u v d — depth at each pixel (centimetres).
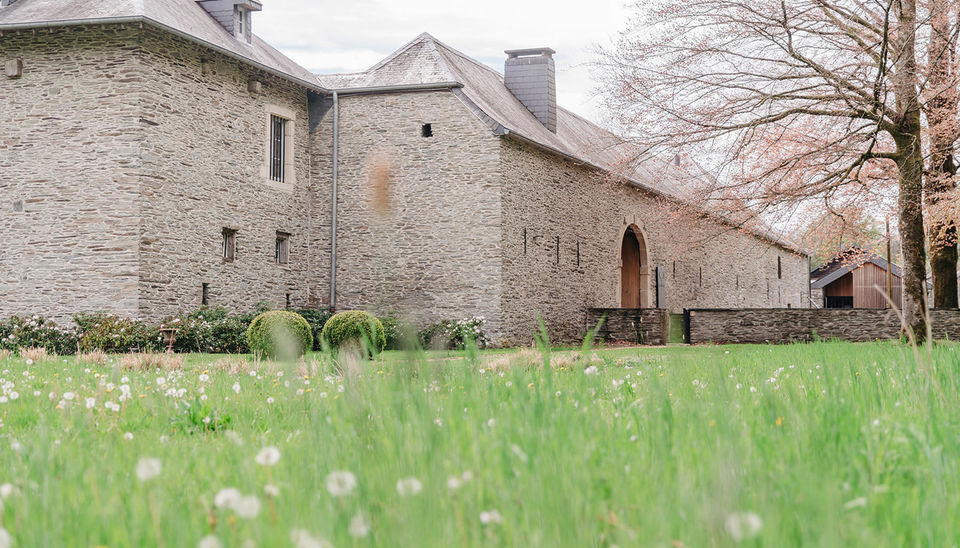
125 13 1789
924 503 200
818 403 345
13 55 1864
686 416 285
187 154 1916
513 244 2238
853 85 1750
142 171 1791
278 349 402
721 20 1814
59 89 1834
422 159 2252
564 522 174
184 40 1912
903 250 1817
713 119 1838
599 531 189
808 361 809
